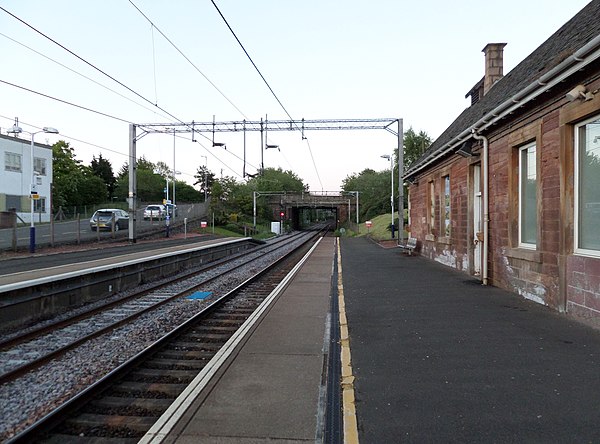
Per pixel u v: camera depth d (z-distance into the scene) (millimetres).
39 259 19953
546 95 7844
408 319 7711
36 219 47031
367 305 9070
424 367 5285
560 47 8844
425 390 4605
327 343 6723
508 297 9281
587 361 5238
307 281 14508
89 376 6430
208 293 13711
